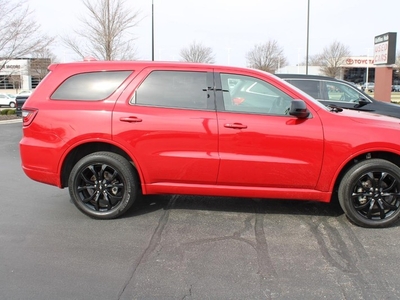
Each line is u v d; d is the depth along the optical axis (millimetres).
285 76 8344
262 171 3984
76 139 4113
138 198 5047
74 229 4043
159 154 4062
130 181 4211
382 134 3893
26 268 3215
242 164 3975
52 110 4176
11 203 4918
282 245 3658
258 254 3473
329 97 8078
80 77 4258
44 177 4273
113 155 4188
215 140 3984
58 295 2816
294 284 2979
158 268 3223
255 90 4105
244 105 4078
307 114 3955
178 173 4086
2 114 20891
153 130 4031
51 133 4164
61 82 4266
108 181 4266
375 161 3955
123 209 4262
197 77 4160
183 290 2895
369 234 3916
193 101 4102
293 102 3820
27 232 3969
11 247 3613
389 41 19141
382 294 2844
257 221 4262
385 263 3312
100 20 18984
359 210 4059
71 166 4391
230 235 3883
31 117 4234
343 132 3914
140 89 4160
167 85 4160
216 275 3109
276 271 3174
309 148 3926
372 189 4004
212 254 3471
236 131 3949
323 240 3773
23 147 4273
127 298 2791
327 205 4781
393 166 3936
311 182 4000
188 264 3289
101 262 3326
